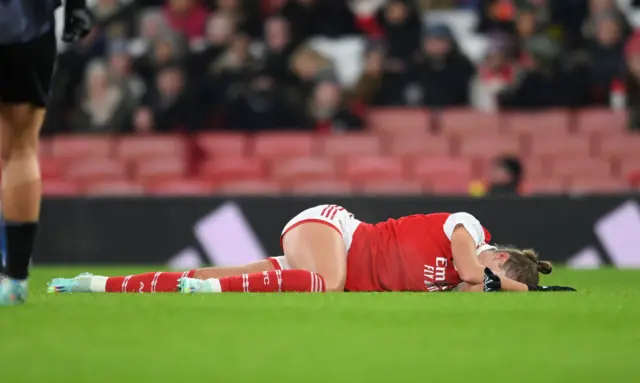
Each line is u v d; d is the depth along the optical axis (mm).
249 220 44250
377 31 57469
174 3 58250
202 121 54781
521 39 56031
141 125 54906
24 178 18484
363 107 55000
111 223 44938
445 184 51500
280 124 54344
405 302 19266
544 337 14391
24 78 18172
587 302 19562
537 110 54500
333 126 54094
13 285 18516
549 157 52750
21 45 17938
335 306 18375
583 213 44000
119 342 13633
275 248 44094
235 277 21750
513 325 15742
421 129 54188
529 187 51219
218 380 10836
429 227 23453
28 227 18594
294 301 19328
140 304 18625
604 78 55000
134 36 59656
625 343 13812
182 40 56250
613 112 53875
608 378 11086
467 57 55812
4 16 17734
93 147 54438
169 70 55188
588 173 52344
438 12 61438
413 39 55562
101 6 60000
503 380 10930
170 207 44719
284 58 54969
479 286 22625
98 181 53031
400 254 23266
